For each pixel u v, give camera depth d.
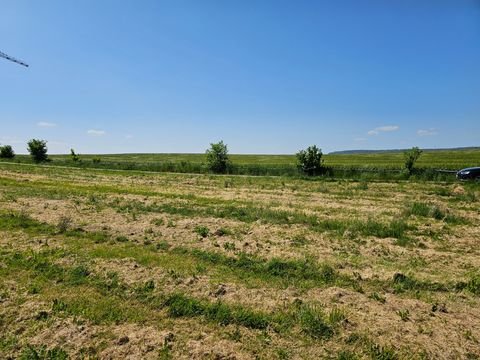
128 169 47.38
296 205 18.38
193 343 6.00
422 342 5.97
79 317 6.84
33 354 5.75
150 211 16.31
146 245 11.16
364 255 10.28
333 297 7.53
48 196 20.44
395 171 33.31
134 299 7.53
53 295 7.68
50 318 6.81
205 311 6.93
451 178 29.25
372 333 6.21
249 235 12.22
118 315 6.90
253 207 17.08
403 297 7.66
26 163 58.00
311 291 7.90
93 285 8.17
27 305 7.23
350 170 34.28
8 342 6.12
